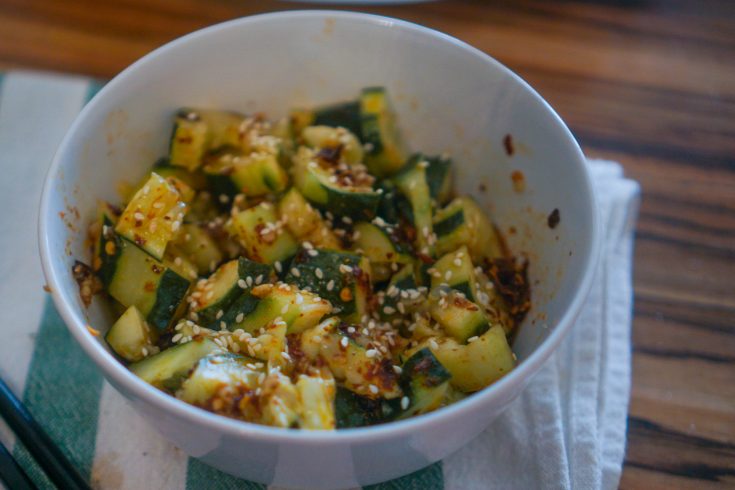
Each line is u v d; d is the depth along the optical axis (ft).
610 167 1.06
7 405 0.83
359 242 0.91
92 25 1.18
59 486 0.79
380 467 0.73
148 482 0.81
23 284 0.93
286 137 0.96
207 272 0.89
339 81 0.97
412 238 0.92
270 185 0.91
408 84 0.96
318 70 0.96
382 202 0.93
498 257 0.94
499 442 0.85
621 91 1.17
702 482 0.86
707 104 1.17
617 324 0.94
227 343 0.80
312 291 0.85
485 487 0.83
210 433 0.67
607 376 0.90
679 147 1.12
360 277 0.86
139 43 1.16
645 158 1.11
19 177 1.00
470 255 0.92
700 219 1.06
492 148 0.94
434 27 1.21
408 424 0.67
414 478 0.83
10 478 0.79
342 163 0.94
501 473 0.84
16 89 1.06
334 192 0.89
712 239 1.04
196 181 0.94
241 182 0.91
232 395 0.74
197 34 0.90
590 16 1.25
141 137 0.91
